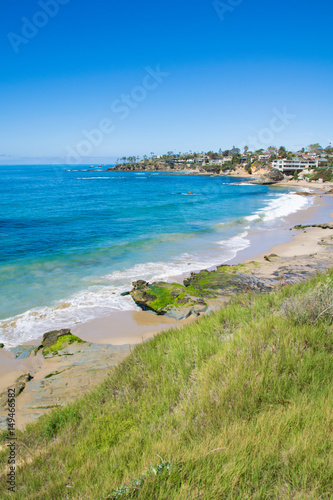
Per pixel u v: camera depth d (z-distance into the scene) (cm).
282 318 663
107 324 1310
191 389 484
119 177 16750
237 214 4781
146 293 1541
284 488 260
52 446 475
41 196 7219
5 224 3650
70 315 1385
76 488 323
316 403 357
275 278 1759
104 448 400
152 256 2364
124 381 646
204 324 841
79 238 2988
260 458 284
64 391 824
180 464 299
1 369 980
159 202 6425
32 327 1270
